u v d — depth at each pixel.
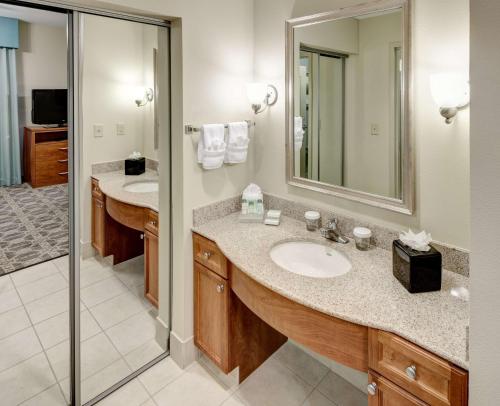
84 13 1.55
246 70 2.10
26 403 1.77
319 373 2.02
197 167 1.93
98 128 1.71
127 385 1.91
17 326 1.81
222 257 1.78
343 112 1.73
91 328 1.93
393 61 1.51
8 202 1.62
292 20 1.87
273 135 2.10
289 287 1.33
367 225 1.71
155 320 2.19
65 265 1.85
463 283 1.33
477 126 0.79
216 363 1.93
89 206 1.79
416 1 1.42
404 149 1.51
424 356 1.02
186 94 1.82
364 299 1.24
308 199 1.98
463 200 1.38
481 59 0.77
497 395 0.81
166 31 1.83
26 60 1.50
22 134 1.57
